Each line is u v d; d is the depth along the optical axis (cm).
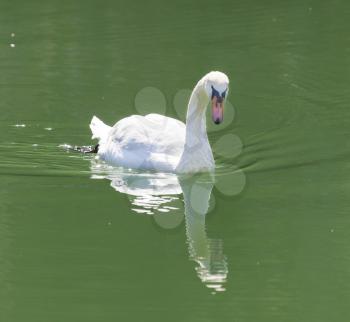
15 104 1941
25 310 1091
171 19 2477
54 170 1612
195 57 2188
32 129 1819
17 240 1296
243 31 2375
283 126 1819
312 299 1121
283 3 2630
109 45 2273
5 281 1169
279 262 1231
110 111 1905
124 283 1166
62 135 1795
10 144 1741
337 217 1380
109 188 1521
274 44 2277
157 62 2166
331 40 2300
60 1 2656
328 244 1286
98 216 1394
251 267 1222
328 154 1673
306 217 1384
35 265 1217
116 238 1310
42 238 1308
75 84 2048
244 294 1137
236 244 1298
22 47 2261
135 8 2586
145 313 1079
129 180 1566
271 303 1117
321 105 1916
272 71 2103
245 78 2064
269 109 1903
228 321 1055
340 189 1501
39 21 2461
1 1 2652
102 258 1239
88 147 1741
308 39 2311
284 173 1587
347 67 2123
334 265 1221
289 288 1146
